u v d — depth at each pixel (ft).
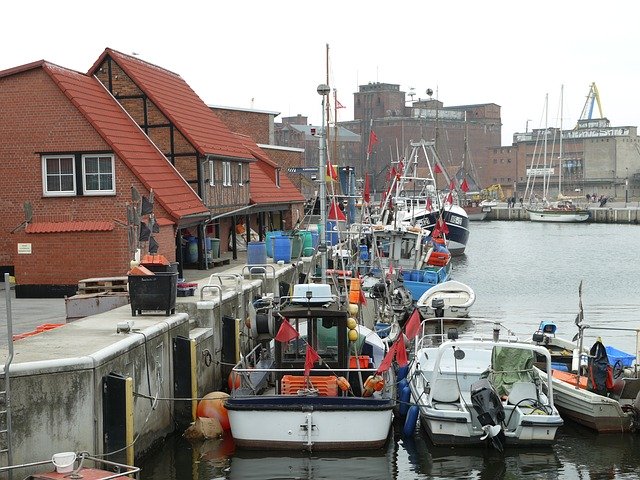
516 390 57.47
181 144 98.68
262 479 49.55
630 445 57.47
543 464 53.57
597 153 470.39
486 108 535.19
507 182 508.94
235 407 53.16
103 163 86.07
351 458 53.06
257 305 69.51
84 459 42.04
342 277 79.61
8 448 40.27
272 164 149.89
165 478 49.44
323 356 57.47
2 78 86.38
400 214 184.24
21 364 41.47
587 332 100.53
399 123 462.19
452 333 69.77
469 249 233.96
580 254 215.10
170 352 56.75
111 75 99.25
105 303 64.69
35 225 83.82
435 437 56.34
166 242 84.89
